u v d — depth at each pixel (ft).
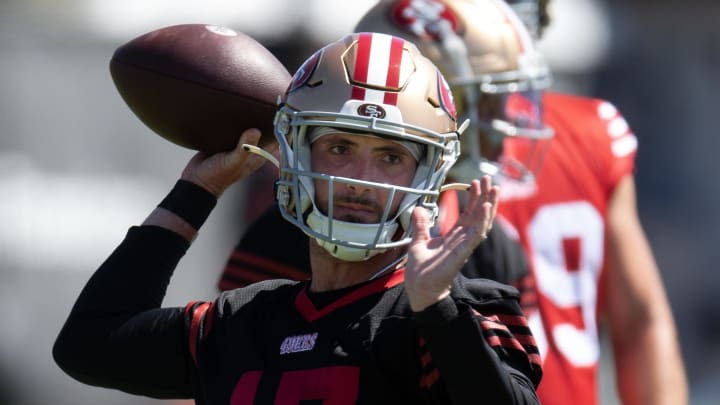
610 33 107.45
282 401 30.09
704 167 109.60
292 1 99.25
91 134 102.68
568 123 55.83
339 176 30.60
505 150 53.01
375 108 30.42
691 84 109.91
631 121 109.29
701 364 106.63
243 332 31.89
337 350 30.09
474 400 27.68
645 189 109.50
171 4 103.14
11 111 101.50
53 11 103.71
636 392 52.60
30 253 97.09
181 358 33.14
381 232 30.19
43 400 92.63
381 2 49.16
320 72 31.24
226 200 95.86
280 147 31.83
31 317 95.20
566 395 52.29
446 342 27.63
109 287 34.42
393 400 29.50
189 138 35.27
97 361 33.88
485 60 47.88
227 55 34.94
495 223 46.42
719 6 108.88
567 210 54.44
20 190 98.94
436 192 31.09
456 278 31.09
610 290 54.13
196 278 96.73
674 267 108.37
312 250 32.09
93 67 103.45
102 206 100.68
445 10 48.11
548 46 105.60
